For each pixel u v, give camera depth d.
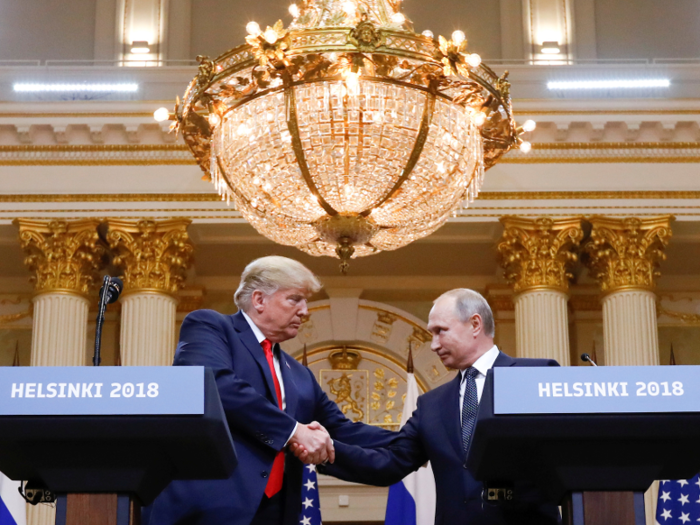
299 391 3.94
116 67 12.03
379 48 5.57
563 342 11.48
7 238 11.95
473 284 13.16
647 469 2.61
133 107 11.67
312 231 6.25
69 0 13.06
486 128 6.39
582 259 12.32
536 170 11.82
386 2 6.27
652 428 2.50
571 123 11.71
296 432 3.54
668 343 12.98
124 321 11.48
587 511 2.61
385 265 12.85
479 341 4.12
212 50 13.08
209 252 12.38
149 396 2.39
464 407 4.03
